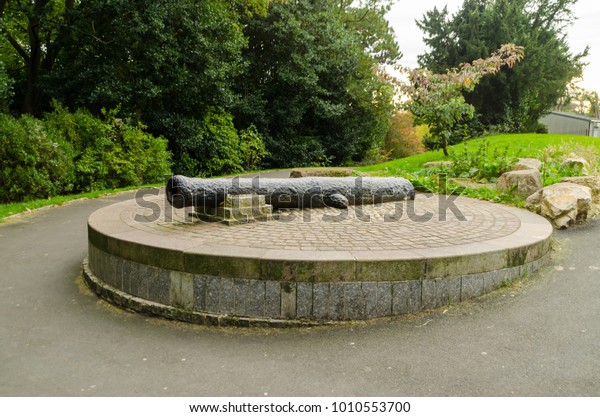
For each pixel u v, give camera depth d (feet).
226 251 13.38
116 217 19.57
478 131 90.43
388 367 10.64
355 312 12.86
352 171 45.14
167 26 51.24
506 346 11.51
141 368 10.84
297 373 10.46
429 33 103.14
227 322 12.95
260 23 70.95
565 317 13.00
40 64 54.95
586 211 22.40
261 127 77.00
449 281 13.62
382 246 14.49
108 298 15.26
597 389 9.69
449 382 10.00
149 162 47.26
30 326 13.43
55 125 40.73
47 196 36.42
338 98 88.69
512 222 19.25
